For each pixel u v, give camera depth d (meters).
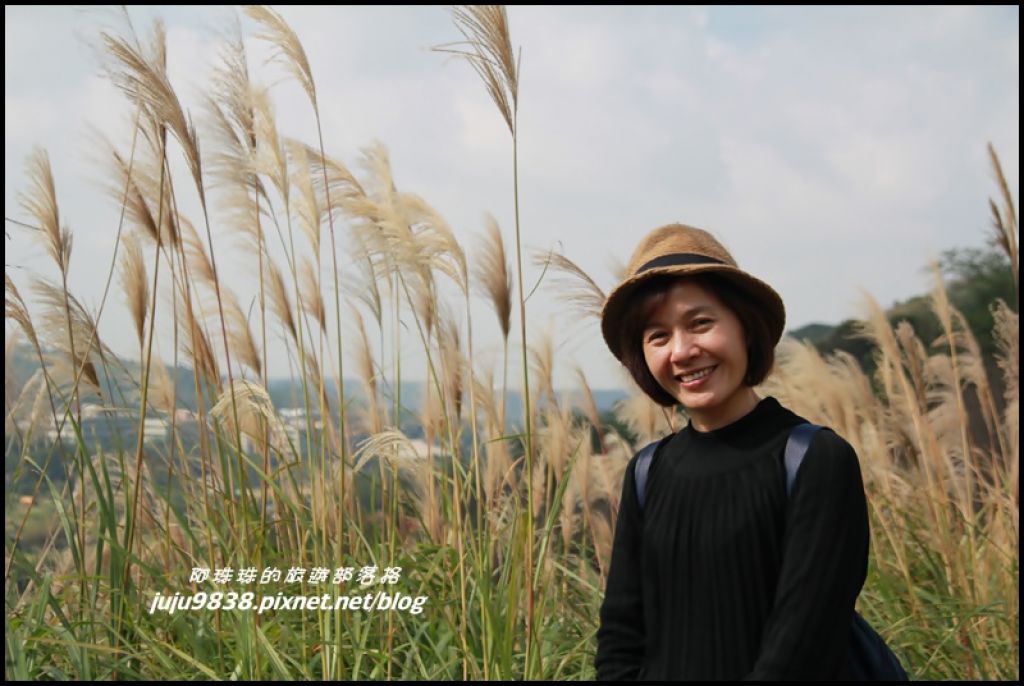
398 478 3.93
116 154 4.07
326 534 3.68
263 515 3.86
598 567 4.62
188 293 4.15
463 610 3.37
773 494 1.92
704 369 2.03
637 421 4.80
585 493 4.60
